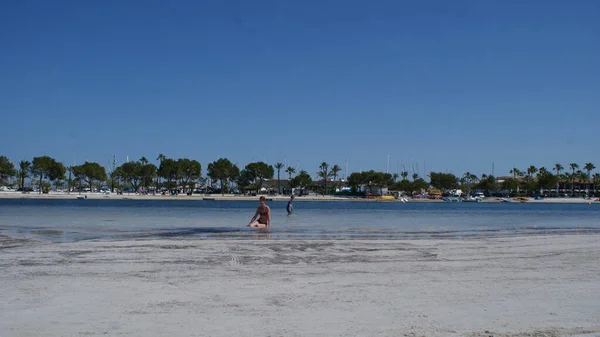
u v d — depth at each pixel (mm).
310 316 9078
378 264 15094
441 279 12727
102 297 10359
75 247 18656
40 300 10031
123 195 172000
